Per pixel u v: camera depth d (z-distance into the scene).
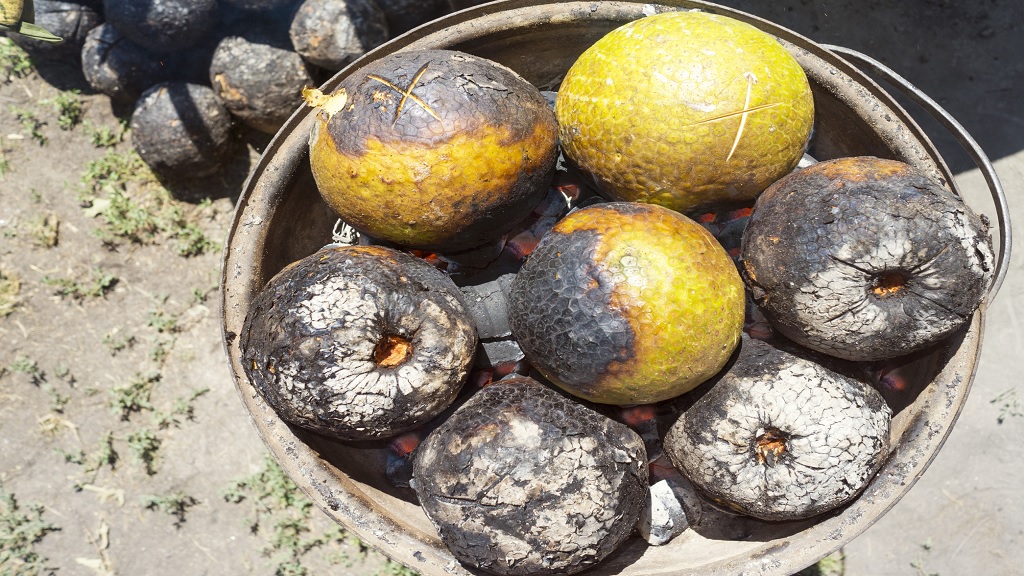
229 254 0.47
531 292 0.40
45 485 0.80
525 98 0.42
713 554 0.46
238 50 0.72
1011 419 0.79
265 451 0.81
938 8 0.81
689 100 0.40
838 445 0.40
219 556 0.80
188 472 0.81
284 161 0.48
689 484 0.48
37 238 0.82
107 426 0.81
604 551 0.41
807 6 0.81
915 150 0.46
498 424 0.40
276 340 0.39
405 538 0.44
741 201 0.45
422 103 0.39
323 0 0.69
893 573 0.78
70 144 0.83
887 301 0.39
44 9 0.75
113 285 0.83
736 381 0.42
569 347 0.38
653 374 0.38
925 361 0.45
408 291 0.40
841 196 0.39
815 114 0.51
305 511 0.81
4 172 0.82
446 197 0.40
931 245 0.37
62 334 0.82
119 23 0.70
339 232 0.56
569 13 0.50
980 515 0.78
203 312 0.83
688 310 0.37
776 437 0.42
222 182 0.84
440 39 0.49
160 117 0.76
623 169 0.43
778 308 0.41
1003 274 0.44
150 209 0.84
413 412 0.40
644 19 0.44
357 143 0.40
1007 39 0.80
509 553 0.39
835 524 0.43
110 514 0.80
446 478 0.39
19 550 0.79
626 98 0.41
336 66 0.71
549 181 0.45
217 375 0.83
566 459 0.39
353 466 0.48
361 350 0.39
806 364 0.42
